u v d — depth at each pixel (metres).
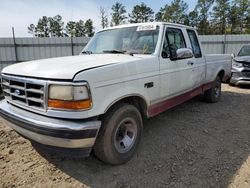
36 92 2.66
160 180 2.86
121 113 2.99
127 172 3.03
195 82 4.90
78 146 2.55
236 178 2.86
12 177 2.94
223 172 2.99
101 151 2.95
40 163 3.26
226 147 3.66
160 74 3.66
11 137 4.07
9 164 3.23
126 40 4.12
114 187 2.76
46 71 2.65
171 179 2.87
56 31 63.72
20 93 2.90
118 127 3.01
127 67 3.07
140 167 3.13
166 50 3.91
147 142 3.84
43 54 16.55
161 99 3.83
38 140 2.68
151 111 3.67
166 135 4.11
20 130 2.86
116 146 3.04
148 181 2.84
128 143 3.24
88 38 16.30
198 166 3.13
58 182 2.85
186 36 4.59
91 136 2.59
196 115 5.22
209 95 6.12
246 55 9.21
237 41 15.26
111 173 3.01
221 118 5.02
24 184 2.81
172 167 3.12
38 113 2.70
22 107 2.90
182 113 5.36
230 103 6.30
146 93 3.41
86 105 2.53
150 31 3.97
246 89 8.45
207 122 4.77
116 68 2.91
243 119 4.96
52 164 3.23
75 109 2.49
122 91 2.97
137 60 3.28
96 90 2.63
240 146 3.69
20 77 2.84
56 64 2.90
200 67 5.03
